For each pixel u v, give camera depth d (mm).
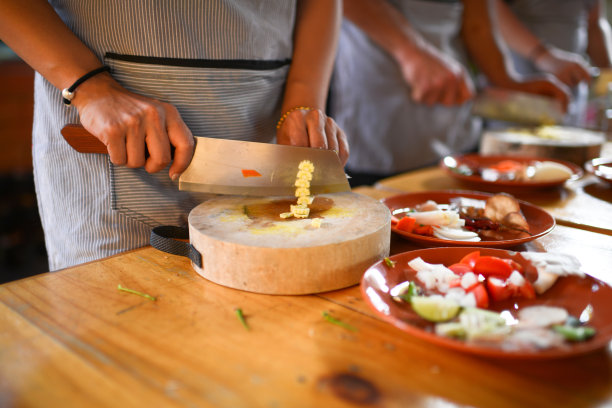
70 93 981
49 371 659
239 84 1185
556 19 3160
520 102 2234
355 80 2371
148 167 988
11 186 3445
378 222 967
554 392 621
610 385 633
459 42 2568
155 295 870
